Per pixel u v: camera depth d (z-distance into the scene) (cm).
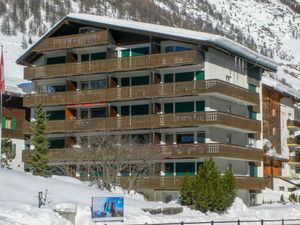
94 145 5538
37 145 4988
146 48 6341
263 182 6700
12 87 7544
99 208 3244
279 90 9044
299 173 9850
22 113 7638
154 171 5925
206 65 6097
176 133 6250
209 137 6056
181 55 6009
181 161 6112
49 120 6719
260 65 7006
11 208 3234
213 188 4625
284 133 9612
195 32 6231
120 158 5284
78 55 6725
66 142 6525
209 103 6106
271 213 5056
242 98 6438
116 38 6500
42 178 4316
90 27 6606
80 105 6512
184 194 4706
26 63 7069
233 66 6588
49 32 6681
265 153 8431
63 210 3359
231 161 6384
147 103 6366
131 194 5081
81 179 5300
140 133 6269
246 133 6800
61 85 6856
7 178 3944
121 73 6438
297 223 4531
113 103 6444
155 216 3862
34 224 3100
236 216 4634
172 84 6059
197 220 4062
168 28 6344
